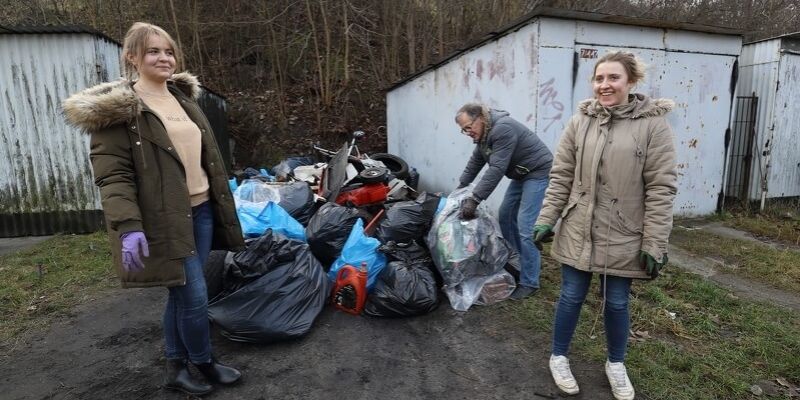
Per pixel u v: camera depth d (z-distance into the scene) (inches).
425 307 129.3
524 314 131.0
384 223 150.3
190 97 97.1
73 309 139.4
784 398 95.0
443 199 161.8
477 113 140.6
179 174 83.7
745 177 273.9
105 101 75.2
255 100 423.2
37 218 228.4
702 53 230.4
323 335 120.5
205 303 91.4
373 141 406.9
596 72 88.3
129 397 97.1
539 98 196.1
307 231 145.3
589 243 89.2
